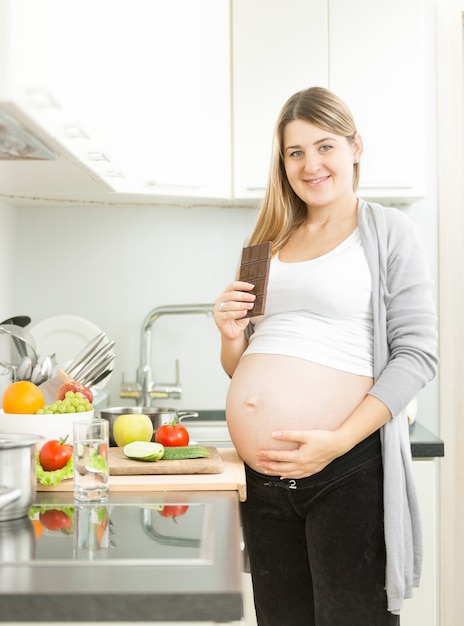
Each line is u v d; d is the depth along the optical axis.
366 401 1.56
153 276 2.70
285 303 1.69
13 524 1.13
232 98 2.43
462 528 2.64
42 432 1.59
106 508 1.25
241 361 1.73
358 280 1.62
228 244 2.70
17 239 2.66
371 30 2.41
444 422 2.66
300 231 1.80
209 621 0.82
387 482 1.54
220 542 1.02
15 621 0.82
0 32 0.95
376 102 2.41
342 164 1.69
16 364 1.99
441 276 2.67
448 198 2.66
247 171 2.42
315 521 1.59
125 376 2.69
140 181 2.28
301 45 2.42
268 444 1.60
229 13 2.43
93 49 1.55
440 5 2.66
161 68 2.29
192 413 2.31
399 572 1.53
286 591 1.68
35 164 1.51
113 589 0.83
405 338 1.59
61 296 2.67
